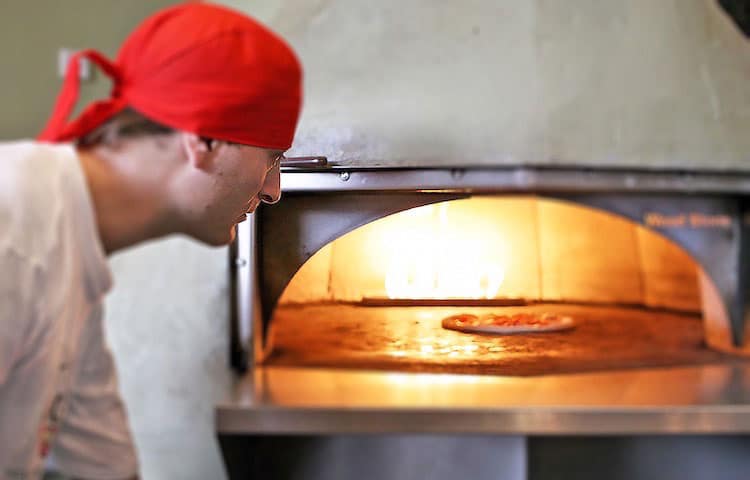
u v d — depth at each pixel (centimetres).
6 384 74
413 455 132
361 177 133
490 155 134
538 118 134
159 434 156
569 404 113
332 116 137
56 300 72
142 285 154
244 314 144
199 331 152
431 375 130
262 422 112
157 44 75
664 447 137
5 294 69
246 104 78
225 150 79
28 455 78
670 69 142
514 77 136
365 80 139
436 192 139
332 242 157
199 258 151
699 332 162
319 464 135
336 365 138
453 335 156
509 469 130
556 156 134
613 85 138
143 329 154
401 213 163
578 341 153
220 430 113
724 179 143
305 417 112
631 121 138
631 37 141
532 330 155
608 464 136
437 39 139
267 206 142
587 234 177
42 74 249
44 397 76
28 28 247
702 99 143
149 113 75
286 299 157
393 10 142
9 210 70
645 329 164
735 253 155
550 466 134
